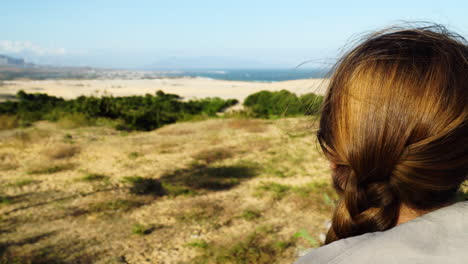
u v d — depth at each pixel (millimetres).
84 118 13312
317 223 4348
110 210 4863
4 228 4285
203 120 14516
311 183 5926
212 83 85500
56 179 6305
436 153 333
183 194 5496
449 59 353
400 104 347
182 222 4461
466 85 344
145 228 4277
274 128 11039
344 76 399
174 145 9242
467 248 297
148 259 3596
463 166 338
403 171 347
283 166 7102
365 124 362
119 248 3818
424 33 391
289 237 3980
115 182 6121
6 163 7312
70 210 4875
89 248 3807
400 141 342
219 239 3996
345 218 408
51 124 12953
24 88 57969
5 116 13125
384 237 330
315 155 7859
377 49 383
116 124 12859
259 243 3848
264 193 5469
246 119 13523
